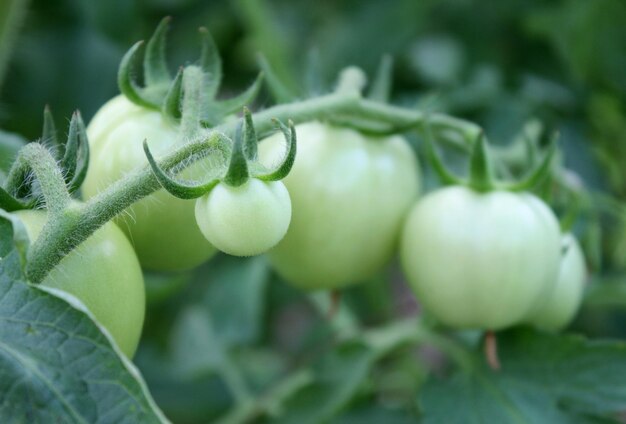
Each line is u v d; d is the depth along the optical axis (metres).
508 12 0.55
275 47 0.49
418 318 0.42
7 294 0.27
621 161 0.51
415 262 0.35
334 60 0.55
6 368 0.27
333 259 0.35
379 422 0.44
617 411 0.36
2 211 0.27
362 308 0.53
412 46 0.55
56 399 0.27
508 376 0.37
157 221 0.32
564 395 0.36
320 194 0.34
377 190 0.35
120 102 0.33
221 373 0.49
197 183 0.28
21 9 0.39
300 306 0.68
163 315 0.57
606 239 0.48
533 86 0.54
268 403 0.47
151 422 0.27
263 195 0.28
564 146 0.50
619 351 0.36
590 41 0.51
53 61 0.49
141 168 0.28
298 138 0.35
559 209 0.42
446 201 0.35
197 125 0.30
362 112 0.34
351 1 0.56
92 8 0.49
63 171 0.30
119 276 0.30
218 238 0.28
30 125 0.49
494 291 0.35
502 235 0.34
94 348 0.27
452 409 0.37
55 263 0.28
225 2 0.57
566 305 0.38
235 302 0.52
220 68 0.32
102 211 0.28
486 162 0.35
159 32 0.32
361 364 0.41
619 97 0.51
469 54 0.55
